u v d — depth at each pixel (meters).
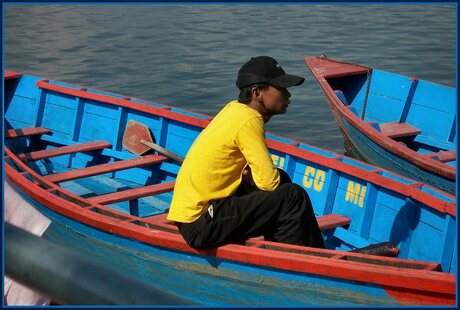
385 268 5.48
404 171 9.73
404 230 7.09
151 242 6.59
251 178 6.06
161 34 23.08
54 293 1.69
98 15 26.34
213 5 28.11
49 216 7.67
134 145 9.98
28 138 11.07
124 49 21.14
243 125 5.78
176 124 9.77
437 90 11.53
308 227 6.00
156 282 6.80
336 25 24.28
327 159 7.90
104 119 10.60
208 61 19.67
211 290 6.39
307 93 17.06
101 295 1.64
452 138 11.27
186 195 6.08
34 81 11.66
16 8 27.84
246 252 5.95
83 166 10.52
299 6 27.80
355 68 12.46
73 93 10.88
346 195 7.79
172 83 17.77
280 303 6.02
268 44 21.61
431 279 5.28
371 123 10.88
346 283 5.64
